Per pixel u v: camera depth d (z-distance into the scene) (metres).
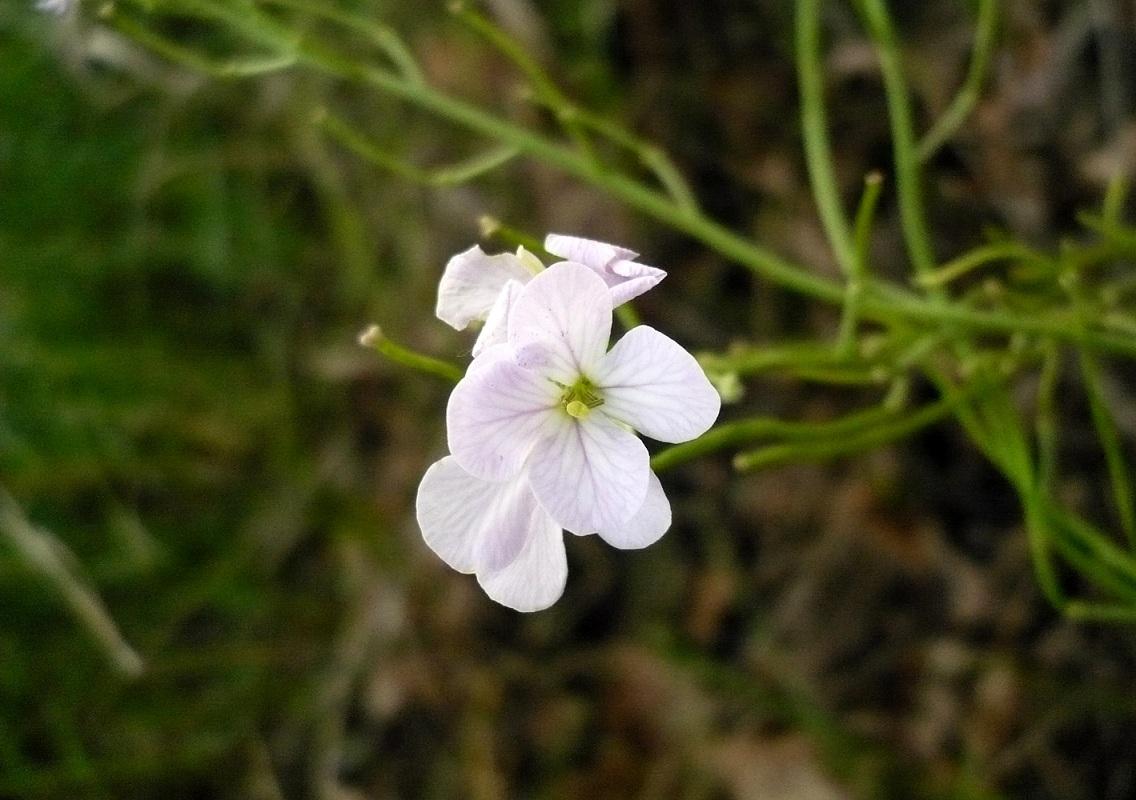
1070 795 0.16
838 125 0.19
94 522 0.18
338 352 0.19
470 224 0.19
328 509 0.19
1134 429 0.17
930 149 0.13
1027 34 0.18
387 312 0.19
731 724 0.18
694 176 0.19
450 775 0.18
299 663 0.19
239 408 0.19
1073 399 0.17
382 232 0.19
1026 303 0.13
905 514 0.18
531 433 0.09
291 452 0.19
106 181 0.19
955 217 0.18
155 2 0.12
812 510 0.18
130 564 0.18
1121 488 0.12
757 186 0.19
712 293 0.19
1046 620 0.17
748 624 0.18
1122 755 0.16
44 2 0.13
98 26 0.18
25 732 0.17
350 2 0.19
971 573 0.17
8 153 0.18
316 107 0.19
